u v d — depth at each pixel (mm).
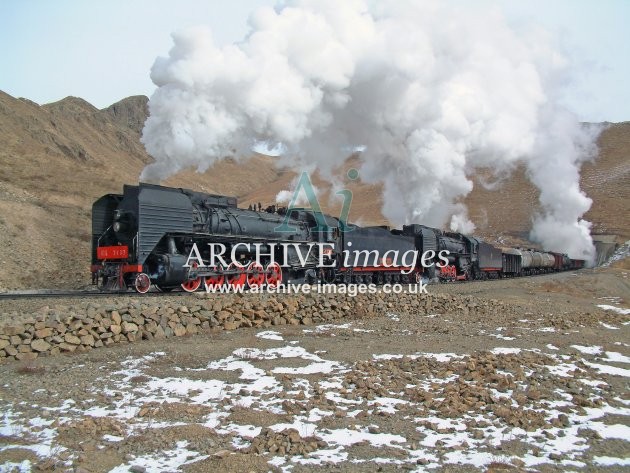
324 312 16141
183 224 17328
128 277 16297
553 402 8523
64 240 30141
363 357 10734
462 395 8484
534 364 10750
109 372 8953
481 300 21641
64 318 10531
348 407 7668
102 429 6352
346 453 6086
